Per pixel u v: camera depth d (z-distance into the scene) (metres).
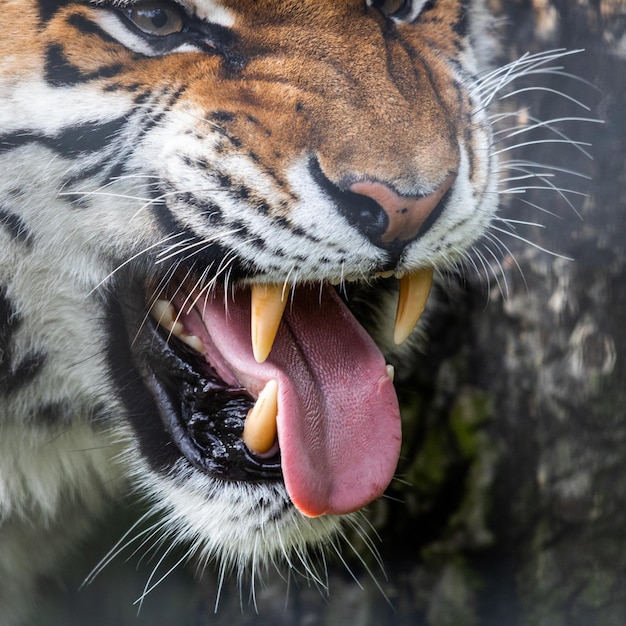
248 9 4.61
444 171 4.45
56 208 4.89
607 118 6.47
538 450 6.91
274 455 5.05
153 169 4.70
